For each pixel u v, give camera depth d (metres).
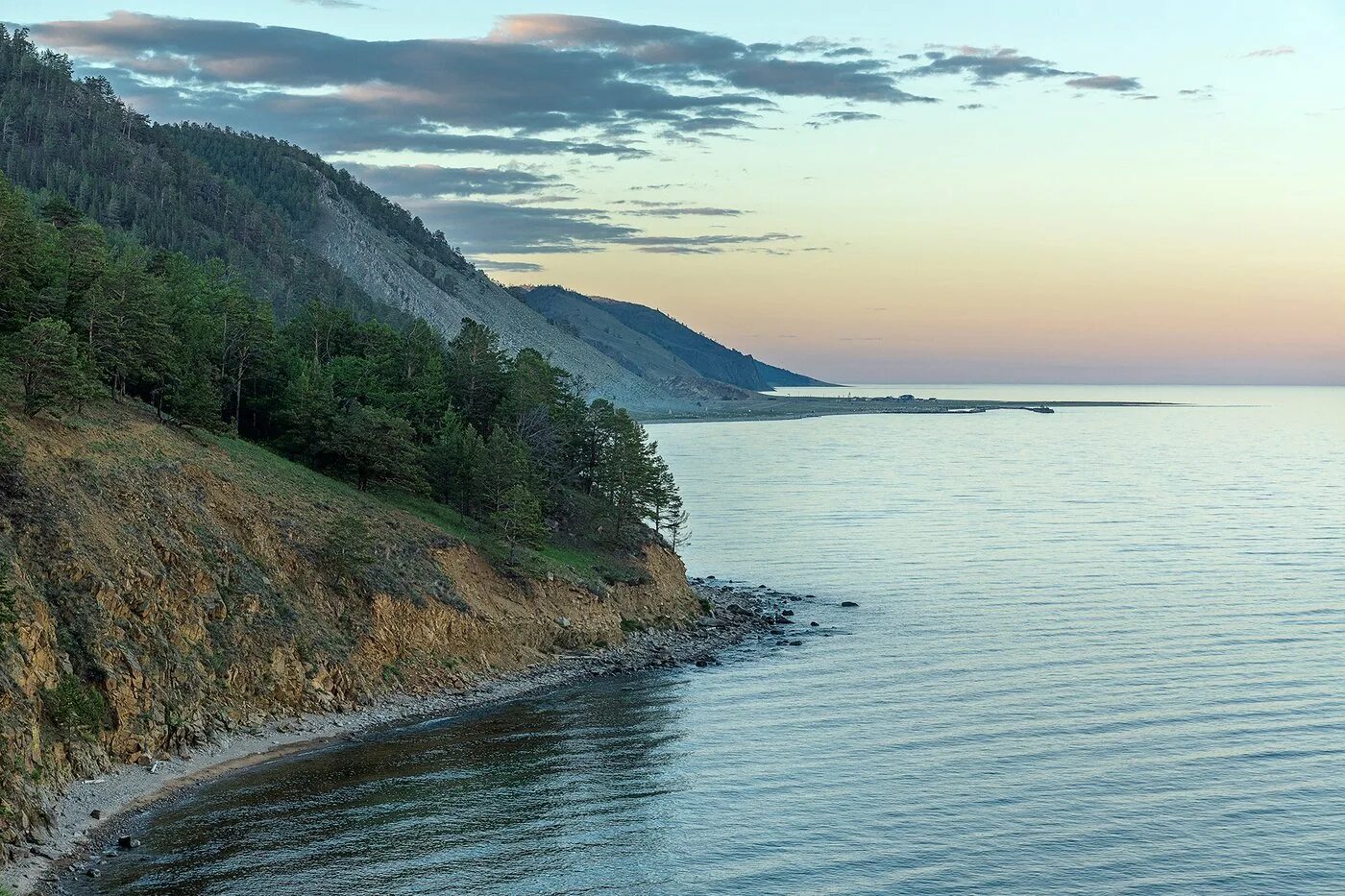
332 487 103.50
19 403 79.94
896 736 78.94
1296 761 72.94
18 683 60.25
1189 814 65.06
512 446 112.50
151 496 81.19
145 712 68.38
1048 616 116.50
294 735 76.56
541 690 92.00
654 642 107.50
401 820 63.50
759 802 67.44
